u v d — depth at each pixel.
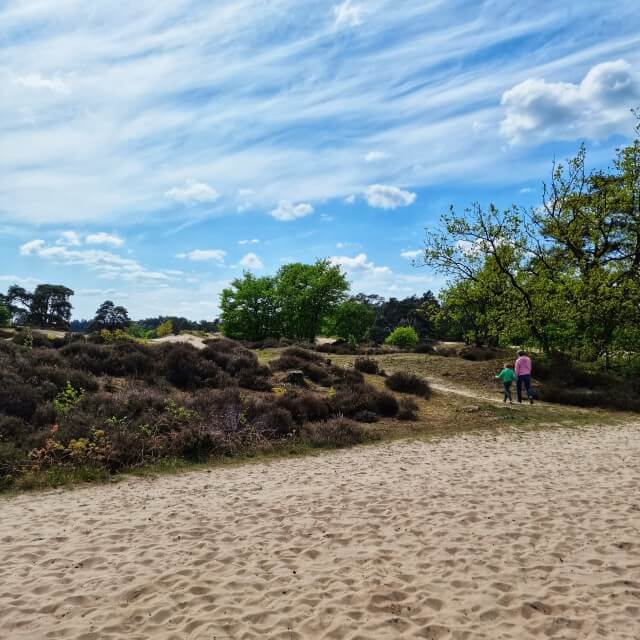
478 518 6.79
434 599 4.62
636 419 16.45
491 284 26.14
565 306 23.92
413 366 26.42
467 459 10.99
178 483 9.34
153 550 5.89
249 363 19.72
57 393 13.45
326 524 6.71
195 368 17.73
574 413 17.17
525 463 10.36
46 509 7.67
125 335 23.22
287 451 12.17
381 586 4.90
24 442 10.66
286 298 55.84
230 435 12.43
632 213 23.91
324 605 4.56
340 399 16.61
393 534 6.29
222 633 4.15
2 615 4.46
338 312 60.78
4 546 6.08
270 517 7.07
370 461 11.03
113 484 9.31
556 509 7.10
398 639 4.02
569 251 25.12
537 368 23.14
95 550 5.93
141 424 12.14
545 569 5.20
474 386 22.55
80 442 10.39
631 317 23.73
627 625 4.14
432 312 30.20
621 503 7.29
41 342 20.64
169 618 4.40
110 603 4.68
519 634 4.05
